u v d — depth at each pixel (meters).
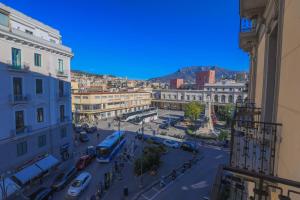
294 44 3.22
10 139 17.09
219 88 65.88
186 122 54.25
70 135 25.64
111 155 26.47
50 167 20.28
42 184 19.28
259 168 4.38
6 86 16.66
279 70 4.17
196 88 80.31
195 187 20.03
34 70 19.44
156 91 83.44
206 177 22.19
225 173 3.24
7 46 16.55
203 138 38.44
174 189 19.69
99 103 53.00
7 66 16.58
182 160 27.36
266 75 5.69
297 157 2.91
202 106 59.53
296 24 3.15
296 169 2.93
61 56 23.23
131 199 17.78
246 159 4.61
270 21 5.29
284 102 3.73
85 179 19.25
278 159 4.05
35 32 22.03
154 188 19.88
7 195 15.23
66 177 19.72
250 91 11.06
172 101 78.56
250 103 8.91
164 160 27.33
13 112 17.38
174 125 51.62
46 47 20.52
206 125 42.66
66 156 24.86
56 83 22.70
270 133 4.53
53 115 22.36
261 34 7.16
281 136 3.87
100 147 25.86
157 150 26.02
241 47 10.41
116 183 20.62
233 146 5.06
